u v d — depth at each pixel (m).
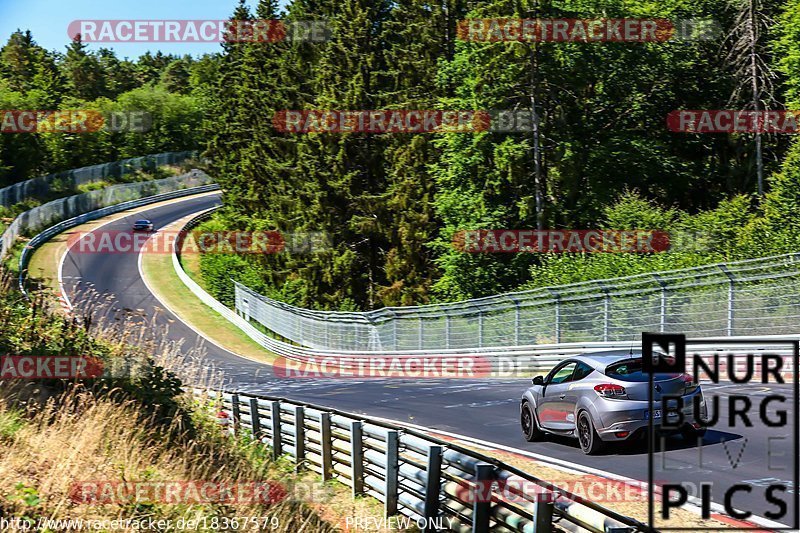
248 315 135.38
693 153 105.94
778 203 68.31
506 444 31.16
